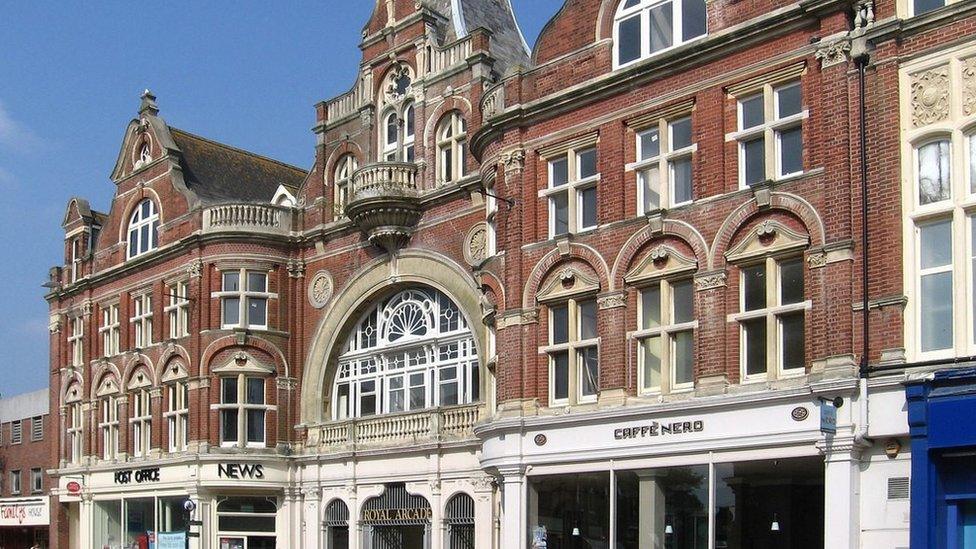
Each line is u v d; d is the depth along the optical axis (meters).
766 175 22.23
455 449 31.22
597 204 25.17
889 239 19.98
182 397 37.81
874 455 19.91
